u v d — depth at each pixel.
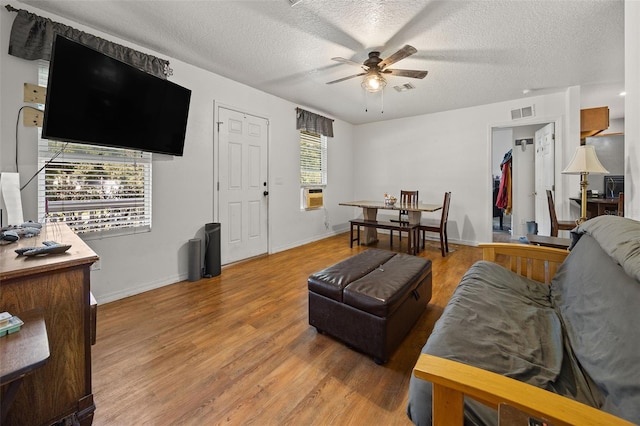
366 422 1.25
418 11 2.12
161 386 1.47
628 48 1.84
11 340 0.80
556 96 3.94
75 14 2.18
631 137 1.82
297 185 4.65
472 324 1.25
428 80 3.47
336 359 1.70
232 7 2.10
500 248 2.00
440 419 0.78
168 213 2.94
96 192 2.42
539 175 4.69
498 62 2.96
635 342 0.83
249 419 1.27
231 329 2.04
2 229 1.46
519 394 0.69
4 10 1.96
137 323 2.12
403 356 1.73
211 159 3.33
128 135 2.28
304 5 2.07
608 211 3.78
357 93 4.00
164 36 2.50
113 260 2.54
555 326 1.28
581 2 2.01
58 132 1.84
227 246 3.59
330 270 2.08
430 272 2.32
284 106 4.32
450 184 4.92
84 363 1.17
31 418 1.05
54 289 1.07
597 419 0.62
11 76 2.00
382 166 5.73
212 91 3.30
